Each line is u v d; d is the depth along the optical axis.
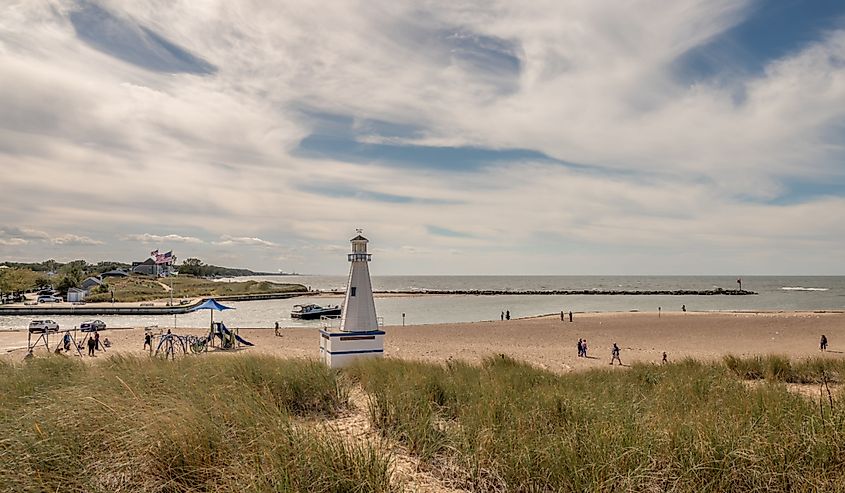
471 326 52.91
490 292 153.38
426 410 6.98
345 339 18.89
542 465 5.07
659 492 4.62
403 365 13.57
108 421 5.42
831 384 12.43
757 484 4.64
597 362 28.56
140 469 4.56
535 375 12.69
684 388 9.84
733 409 7.20
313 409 8.01
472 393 8.77
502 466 5.11
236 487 4.12
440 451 5.86
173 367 10.52
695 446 5.18
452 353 32.66
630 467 4.88
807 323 51.19
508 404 7.38
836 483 4.54
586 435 5.70
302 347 36.19
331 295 149.25
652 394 9.64
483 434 5.77
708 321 54.84
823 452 5.04
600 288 190.50
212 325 35.22
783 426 5.83
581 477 4.77
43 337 41.31
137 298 106.75
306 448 4.68
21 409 6.54
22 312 74.88
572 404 7.39
